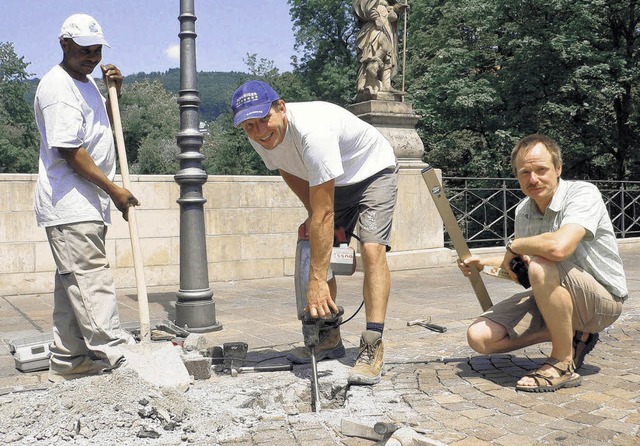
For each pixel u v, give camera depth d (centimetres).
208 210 866
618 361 394
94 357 385
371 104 970
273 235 913
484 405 314
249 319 584
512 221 1276
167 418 288
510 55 2505
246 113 327
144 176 830
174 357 352
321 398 349
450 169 2669
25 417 286
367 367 355
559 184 348
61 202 347
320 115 339
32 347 405
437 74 2492
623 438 269
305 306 351
